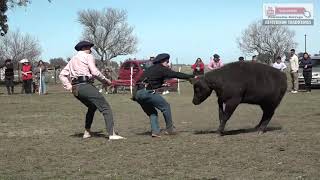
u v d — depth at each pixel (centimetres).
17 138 1137
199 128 1255
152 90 1100
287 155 877
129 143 1035
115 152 943
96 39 8488
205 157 877
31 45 8050
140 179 736
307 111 1638
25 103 2158
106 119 1085
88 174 773
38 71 3145
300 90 2928
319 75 3055
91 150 970
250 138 1060
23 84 3055
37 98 2517
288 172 757
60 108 1898
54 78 4966
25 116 1609
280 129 1200
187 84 4038
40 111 1778
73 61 1073
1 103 2156
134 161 859
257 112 1630
